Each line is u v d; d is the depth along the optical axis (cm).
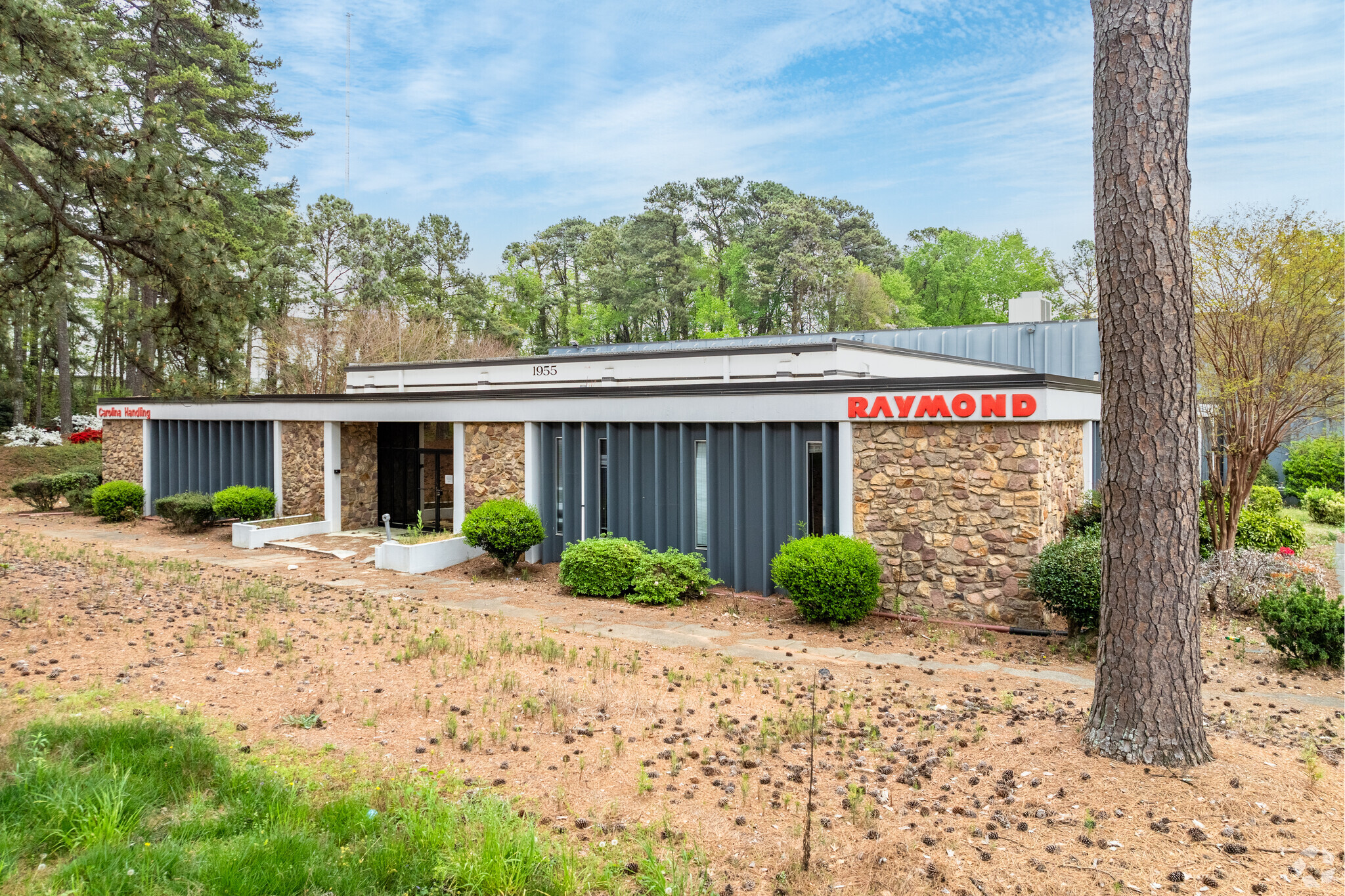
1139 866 452
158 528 2103
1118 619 588
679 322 5528
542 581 1465
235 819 482
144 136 1166
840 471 1227
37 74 1120
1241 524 1579
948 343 2461
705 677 865
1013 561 1102
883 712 747
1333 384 1414
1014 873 448
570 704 732
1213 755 583
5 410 3950
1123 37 587
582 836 492
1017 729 678
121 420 2405
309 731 644
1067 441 1213
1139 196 580
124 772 521
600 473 1512
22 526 2112
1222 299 1430
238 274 1281
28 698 664
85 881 404
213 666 803
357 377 2347
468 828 482
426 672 827
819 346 1581
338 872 429
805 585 1115
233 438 2128
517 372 2005
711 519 1370
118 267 1228
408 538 1675
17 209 1205
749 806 536
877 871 454
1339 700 828
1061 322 2305
